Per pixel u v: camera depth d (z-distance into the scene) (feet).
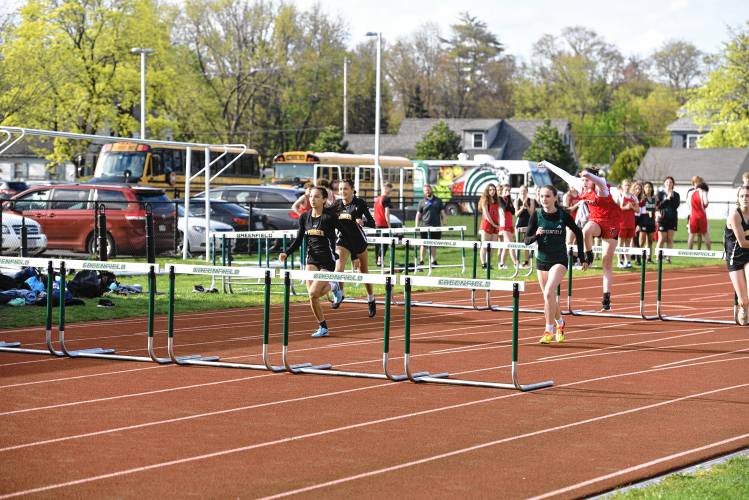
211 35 271.90
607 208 58.44
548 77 404.57
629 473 25.89
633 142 403.13
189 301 65.72
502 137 337.31
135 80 205.46
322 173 195.21
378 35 160.04
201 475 25.63
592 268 94.22
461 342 49.39
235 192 126.72
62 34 193.16
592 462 27.07
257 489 24.44
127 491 24.20
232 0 272.92
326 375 39.83
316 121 309.01
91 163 211.20
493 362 43.45
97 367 41.42
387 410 33.47
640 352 46.60
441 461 27.14
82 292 65.87
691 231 105.09
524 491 24.39
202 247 104.83
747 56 259.19
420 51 411.95
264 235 72.69
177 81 221.05
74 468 26.17
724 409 34.14
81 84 200.13
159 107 234.38
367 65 353.10
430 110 410.72
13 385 37.50
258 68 276.41
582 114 400.06
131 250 97.60
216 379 38.83
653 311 64.23
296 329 53.67
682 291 77.46
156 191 101.19
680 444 29.12
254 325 55.16
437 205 96.22
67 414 32.60
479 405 34.40
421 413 33.06
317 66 294.25
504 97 412.57
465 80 411.75
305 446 28.66
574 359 44.47
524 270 90.68
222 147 96.53
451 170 229.86
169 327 42.29
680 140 401.08
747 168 297.33
